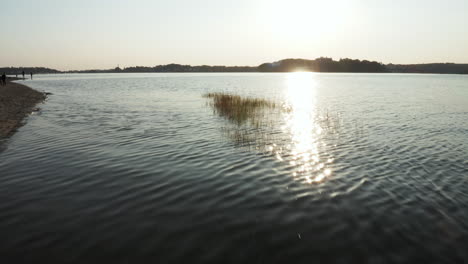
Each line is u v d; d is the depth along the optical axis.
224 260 5.35
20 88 50.19
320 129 18.22
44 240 5.84
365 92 51.09
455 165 11.02
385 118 22.62
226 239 6.02
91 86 67.62
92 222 6.59
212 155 12.21
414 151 13.04
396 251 5.72
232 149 13.23
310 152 12.87
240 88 63.12
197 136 15.91
